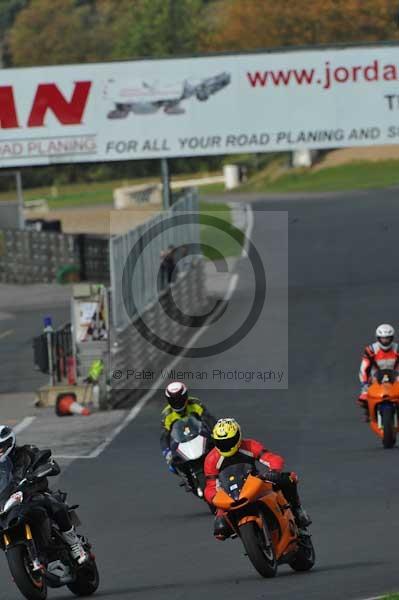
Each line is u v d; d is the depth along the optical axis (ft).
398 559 139.13
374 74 407.64
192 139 414.62
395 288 519.19
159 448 264.93
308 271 593.01
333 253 652.48
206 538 167.94
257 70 412.16
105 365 333.42
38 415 335.88
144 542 169.37
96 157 412.98
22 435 302.86
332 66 408.67
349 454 237.86
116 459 254.88
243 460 133.08
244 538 128.06
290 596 120.16
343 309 472.03
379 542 151.94
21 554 128.36
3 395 379.96
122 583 142.00
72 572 133.08
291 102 411.75
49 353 358.23
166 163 476.54
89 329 353.10
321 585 125.39
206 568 146.72
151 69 412.36
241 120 413.18
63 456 264.93
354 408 303.48
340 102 409.49
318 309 473.67
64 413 327.26
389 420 236.63
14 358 460.14
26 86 408.26
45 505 131.03
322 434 269.23
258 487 128.98
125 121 412.77
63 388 348.38
